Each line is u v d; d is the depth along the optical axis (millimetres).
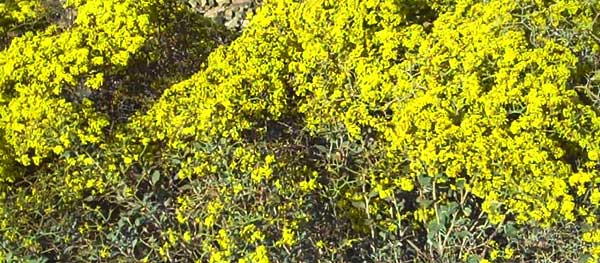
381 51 2482
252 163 2301
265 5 2705
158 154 2410
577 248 2232
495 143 2213
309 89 2486
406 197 2492
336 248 2357
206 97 2420
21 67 2533
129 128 2455
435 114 2287
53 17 3105
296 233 2289
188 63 2840
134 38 2617
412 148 2305
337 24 2484
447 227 2354
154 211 2361
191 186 2354
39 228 2350
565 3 2418
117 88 2668
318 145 2463
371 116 2424
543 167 2176
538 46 2389
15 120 2441
